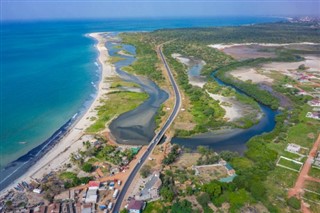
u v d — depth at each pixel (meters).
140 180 94.88
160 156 110.88
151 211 82.12
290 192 89.81
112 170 100.19
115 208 82.88
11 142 123.06
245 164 105.31
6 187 94.44
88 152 110.44
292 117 148.50
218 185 89.69
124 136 128.12
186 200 85.25
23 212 81.12
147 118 147.12
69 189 91.38
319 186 92.44
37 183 95.00
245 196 87.62
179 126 137.00
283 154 112.38
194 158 109.75
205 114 149.38
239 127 137.00
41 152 115.44
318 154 111.00
